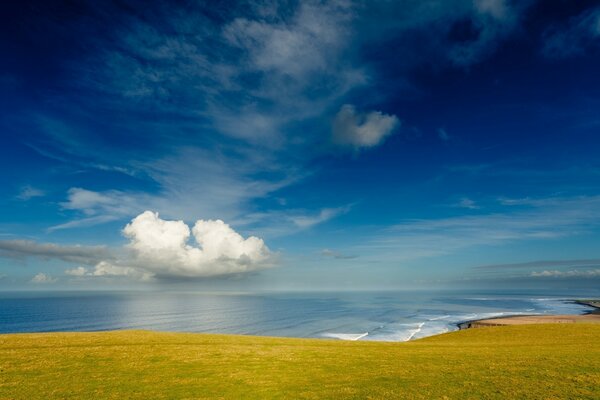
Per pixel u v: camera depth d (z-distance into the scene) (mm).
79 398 19625
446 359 30109
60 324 187500
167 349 33312
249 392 20703
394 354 32969
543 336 49250
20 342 36031
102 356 29719
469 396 19344
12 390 20812
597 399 18453
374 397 19531
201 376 24094
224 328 169500
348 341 44438
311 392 20609
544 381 21906
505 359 29578
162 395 20172
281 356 31234
